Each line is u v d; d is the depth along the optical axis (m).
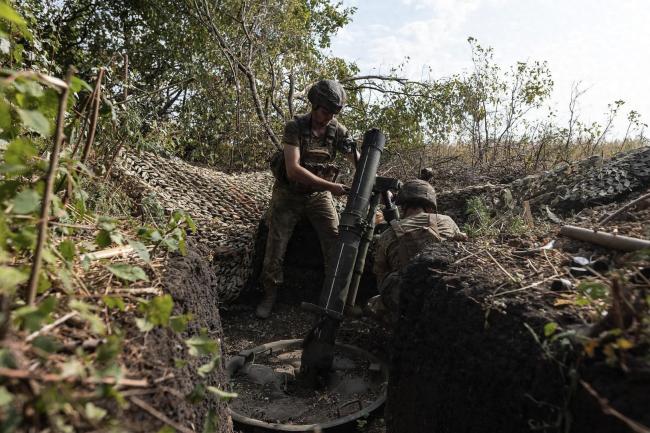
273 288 4.05
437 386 1.87
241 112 7.29
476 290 1.79
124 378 1.10
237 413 2.70
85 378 0.94
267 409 2.84
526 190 4.32
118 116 3.53
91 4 7.86
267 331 3.91
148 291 1.51
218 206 4.50
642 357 1.15
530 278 1.83
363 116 7.52
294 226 4.02
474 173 6.29
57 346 0.97
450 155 7.58
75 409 0.90
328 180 3.88
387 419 2.29
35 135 2.06
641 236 2.06
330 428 2.60
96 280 1.50
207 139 7.12
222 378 2.15
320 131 3.79
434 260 2.09
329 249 3.93
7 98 1.38
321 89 3.63
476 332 1.69
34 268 1.05
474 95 7.13
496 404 1.54
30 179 1.56
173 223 1.87
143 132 5.19
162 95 7.12
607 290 1.51
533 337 1.46
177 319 1.23
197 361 1.68
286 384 3.09
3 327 0.90
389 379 2.29
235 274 4.00
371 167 3.27
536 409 1.37
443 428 1.82
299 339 3.70
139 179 4.21
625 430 1.07
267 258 3.98
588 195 3.77
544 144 6.41
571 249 2.11
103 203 2.83
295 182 3.85
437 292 1.94
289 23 7.75
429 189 3.40
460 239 2.44
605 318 1.27
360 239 3.22
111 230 1.44
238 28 7.45
